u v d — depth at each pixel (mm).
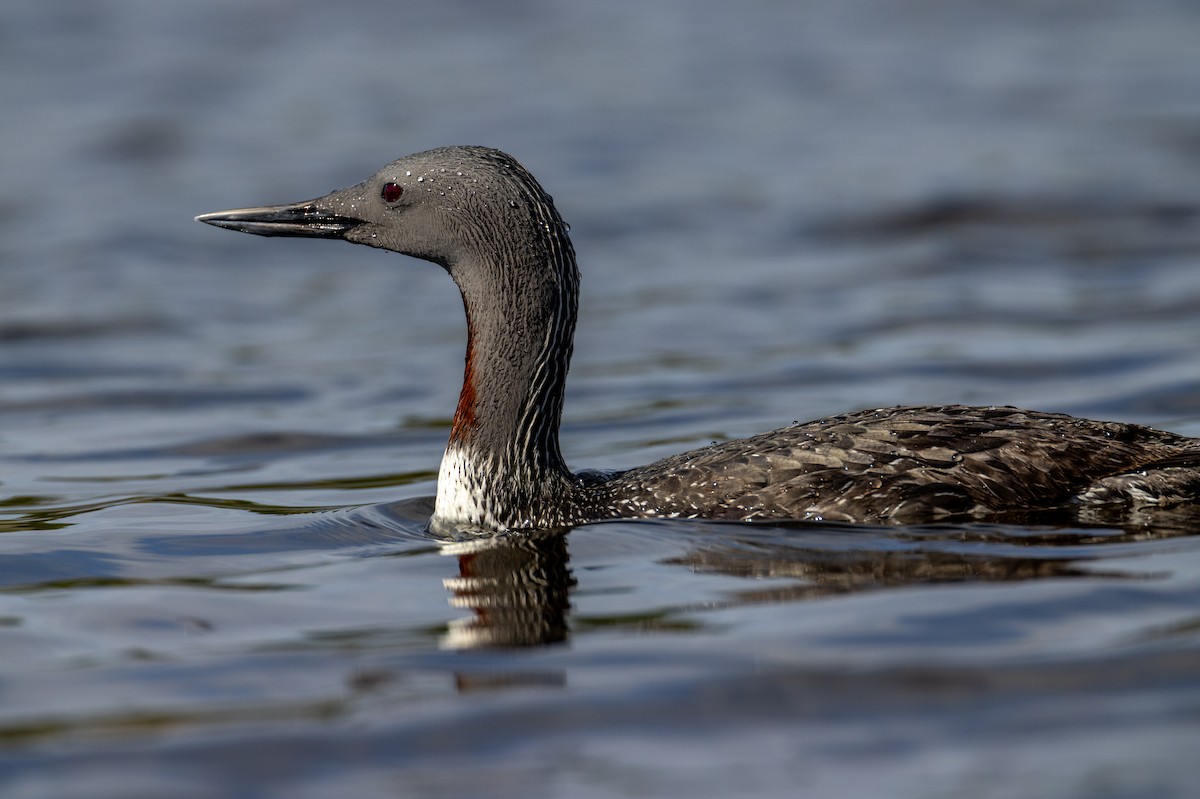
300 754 6195
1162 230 23359
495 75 37031
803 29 43188
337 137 30984
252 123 32562
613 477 10297
